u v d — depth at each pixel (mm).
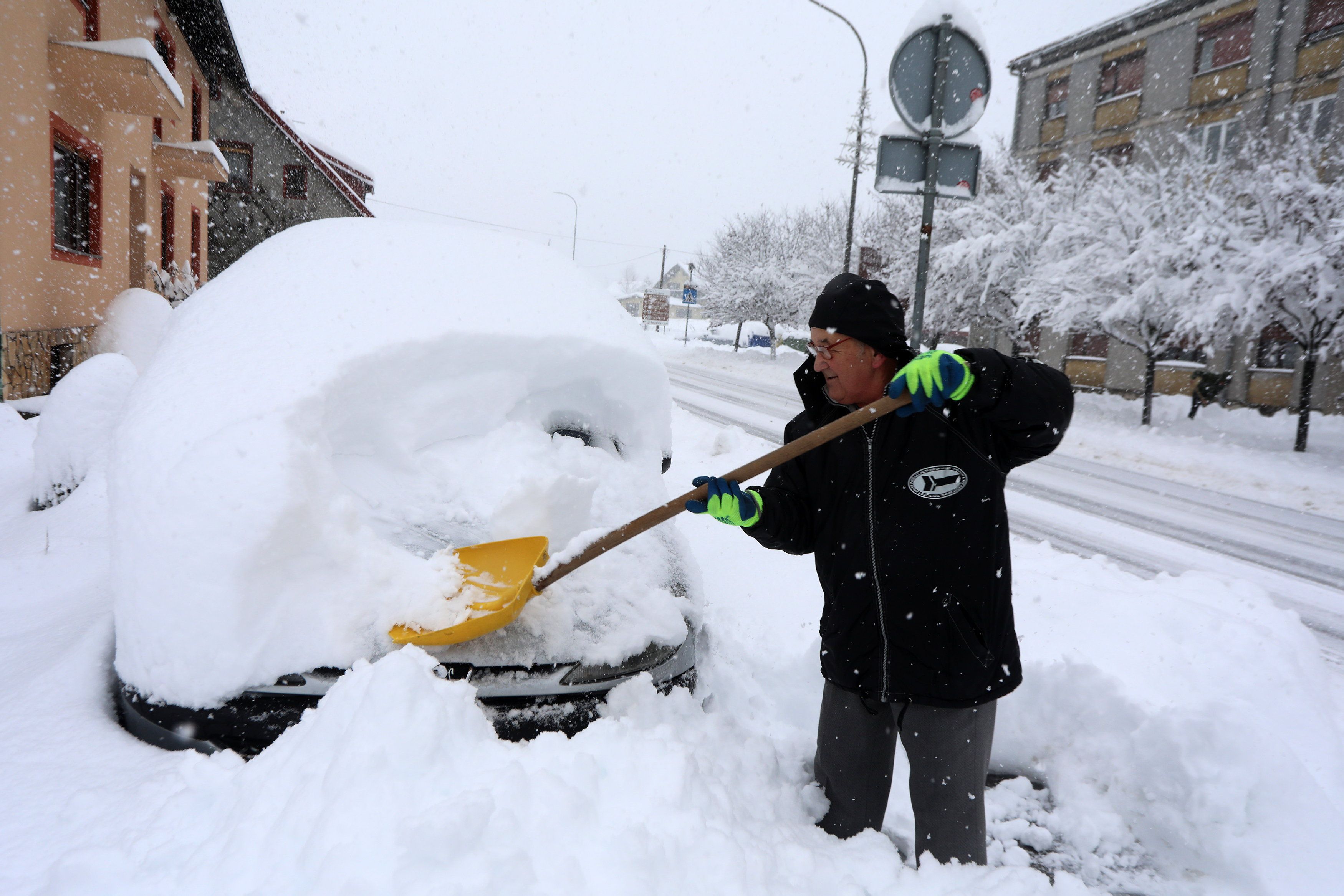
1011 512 7133
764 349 38406
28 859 1436
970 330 22938
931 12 4410
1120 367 19453
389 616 1959
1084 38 20906
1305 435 11875
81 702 2023
